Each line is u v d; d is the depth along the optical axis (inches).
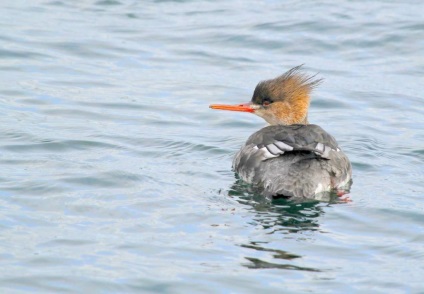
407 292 398.6
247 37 842.8
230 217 484.4
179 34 852.6
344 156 562.9
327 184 530.9
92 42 826.2
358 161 601.6
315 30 853.2
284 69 776.9
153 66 788.6
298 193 518.6
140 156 598.5
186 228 467.2
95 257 429.7
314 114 705.0
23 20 869.2
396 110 712.4
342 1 928.9
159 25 874.8
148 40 839.1
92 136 632.4
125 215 483.2
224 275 411.8
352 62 799.1
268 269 418.6
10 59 781.3
